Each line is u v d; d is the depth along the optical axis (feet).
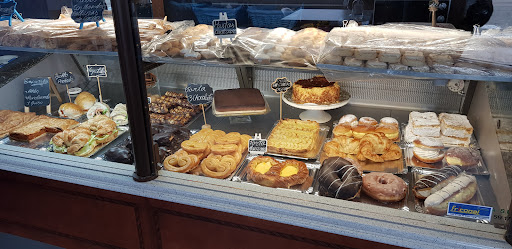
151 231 6.87
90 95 9.43
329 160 6.63
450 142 7.31
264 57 6.55
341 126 7.66
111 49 7.48
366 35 6.29
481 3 6.19
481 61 5.46
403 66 5.78
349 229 5.47
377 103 8.72
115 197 6.75
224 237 6.37
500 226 5.20
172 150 7.69
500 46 5.49
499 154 5.95
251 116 8.80
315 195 6.02
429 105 8.33
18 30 8.09
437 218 5.41
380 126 7.60
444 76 5.60
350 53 6.03
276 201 5.92
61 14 8.39
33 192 7.47
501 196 5.62
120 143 8.09
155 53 6.95
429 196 5.77
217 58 6.81
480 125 7.23
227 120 8.74
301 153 7.27
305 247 5.90
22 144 8.18
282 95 8.61
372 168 6.82
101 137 8.02
